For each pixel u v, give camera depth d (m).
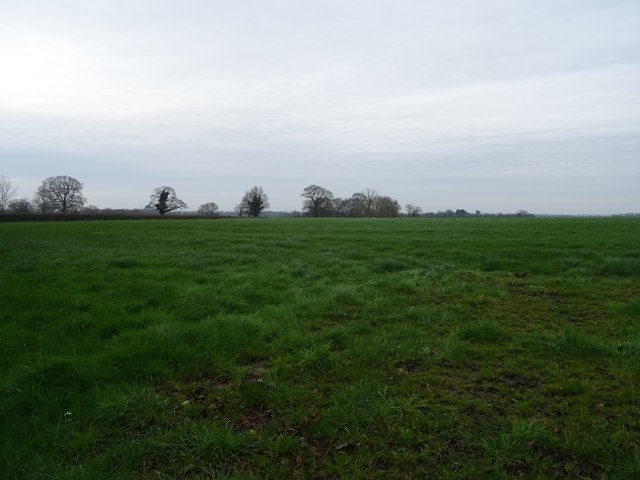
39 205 109.44
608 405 4.61
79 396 4.79
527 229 27.36
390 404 4.64
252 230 31.16
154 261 14.20
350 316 7.93
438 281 11.03
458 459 3.80
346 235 25.14
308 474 3.66
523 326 7.29
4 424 4.25
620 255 14.84
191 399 4.89
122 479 3.55
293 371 5.53
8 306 8.16
